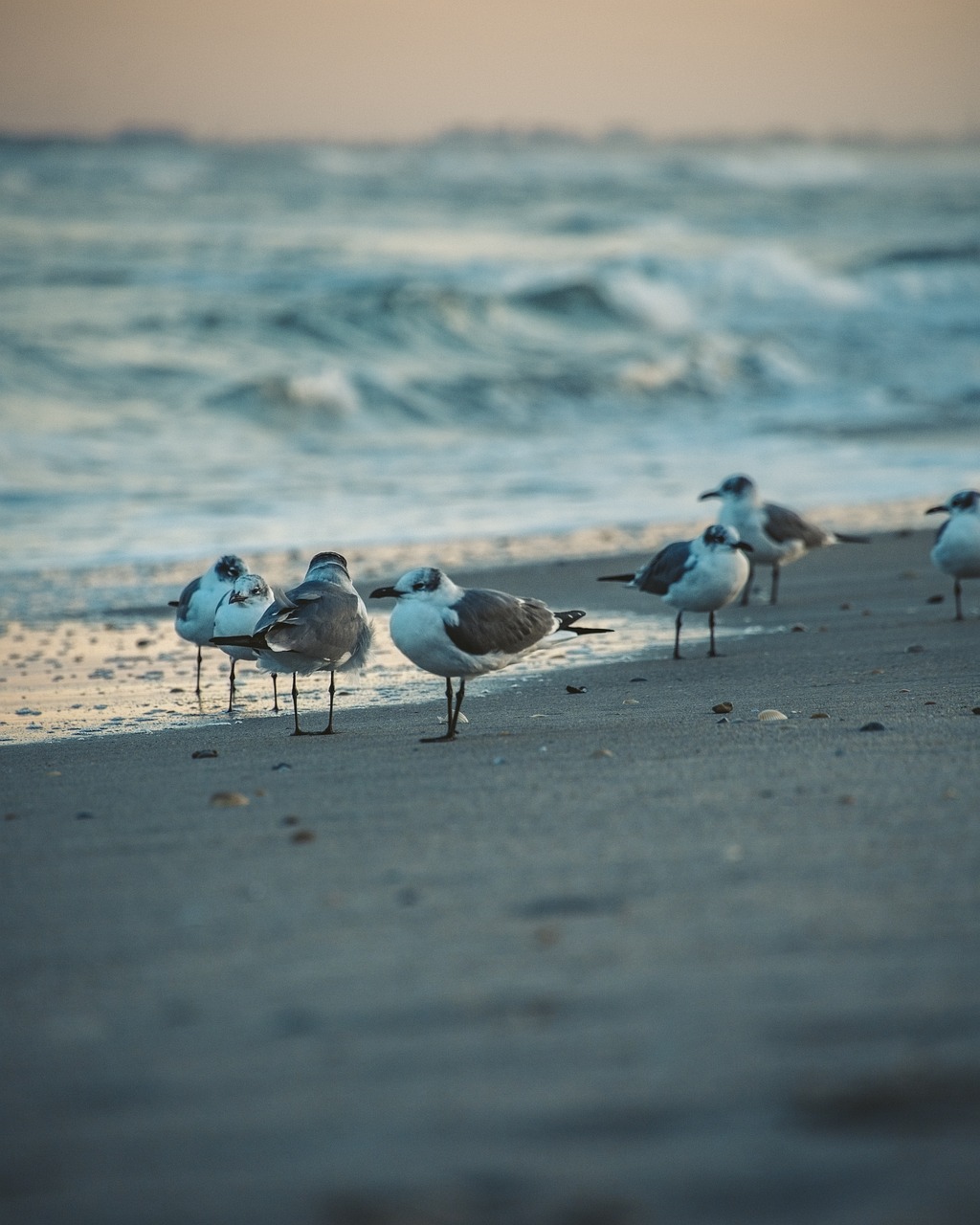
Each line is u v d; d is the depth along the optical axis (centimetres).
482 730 1245
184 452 3625
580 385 4656
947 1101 475
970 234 9781
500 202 10525
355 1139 471
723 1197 425
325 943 656
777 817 839
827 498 3091
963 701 1263
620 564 2388
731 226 9675
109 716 1438
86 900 744
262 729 1336
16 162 10988
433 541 2631
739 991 569
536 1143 462
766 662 1585
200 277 6194
